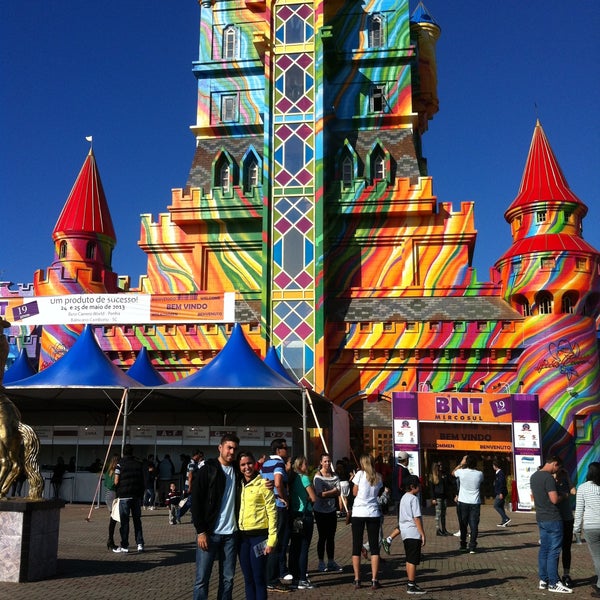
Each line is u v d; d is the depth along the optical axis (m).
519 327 34.66
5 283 44.31
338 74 41.47
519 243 35.59
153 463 29.70
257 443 30.48
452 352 35.19
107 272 41.97
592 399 33.06
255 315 36.44
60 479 29.00
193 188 39.88
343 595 11.28
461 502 16.89
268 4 39.56
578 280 33.88
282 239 37.03
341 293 36.78
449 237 38.31
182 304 32.06
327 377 35.94
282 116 38.41
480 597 11.27
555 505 12.16
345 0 42.44
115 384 24.36
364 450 35.00
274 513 8.84
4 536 11.83
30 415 33.53
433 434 31.03
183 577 12.50
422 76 47.16
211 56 42.88
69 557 14.51
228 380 23.89
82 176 43.78
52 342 37.81
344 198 38.62
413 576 11.48
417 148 47.12
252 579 8.83
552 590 11.85
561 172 37.06
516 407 30.36
